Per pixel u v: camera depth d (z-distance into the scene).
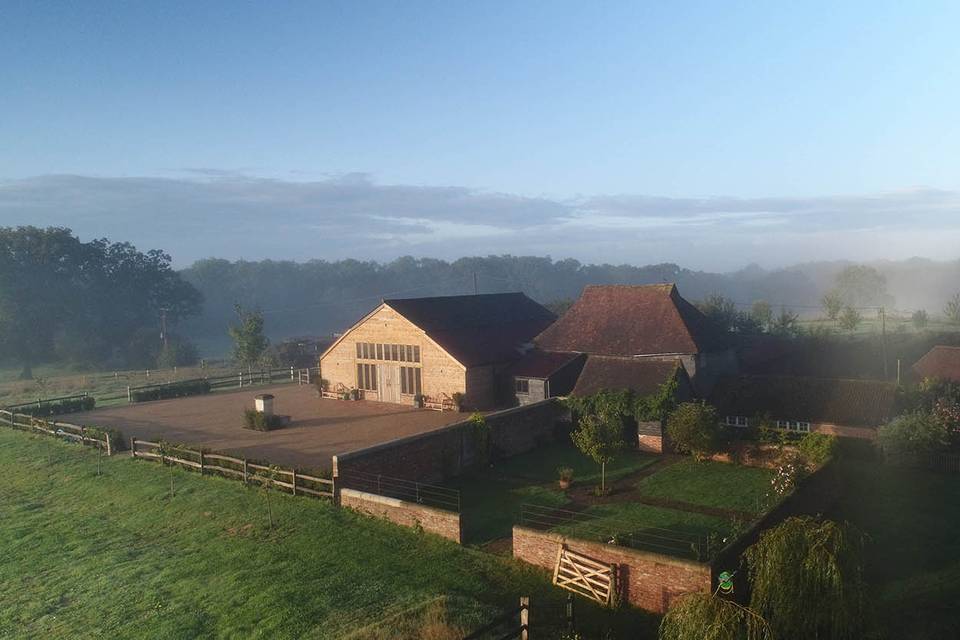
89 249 109.19
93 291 108.44
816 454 27.25
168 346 95.00
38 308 96.44
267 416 38.00
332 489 24.27
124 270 114.69
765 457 29.67
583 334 43.84
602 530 22.50
